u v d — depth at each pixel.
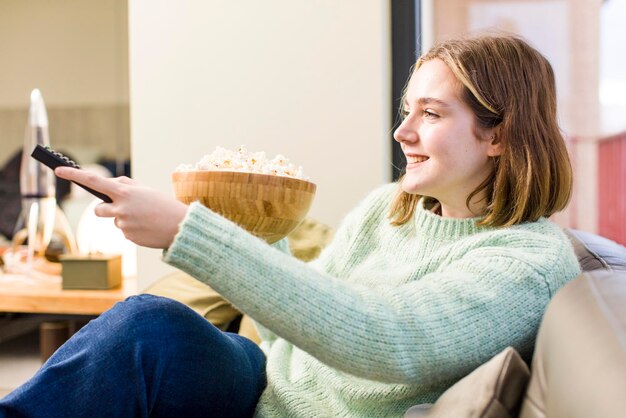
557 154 1.04
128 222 0.81
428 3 1.92
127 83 4.05
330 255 1.28
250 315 0.82
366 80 1.80
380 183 1.81
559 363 0.63
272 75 1.84
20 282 1.98
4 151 4.19
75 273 1.82
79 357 0.88
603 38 1.95
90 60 4.08
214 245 0.79
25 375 1.89
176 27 1.88
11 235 3.33
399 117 1.85
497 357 0.74
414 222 1.16
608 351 0.56
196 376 0.97
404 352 0.82
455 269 0.93
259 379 1.16
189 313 0.98
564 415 0.57
